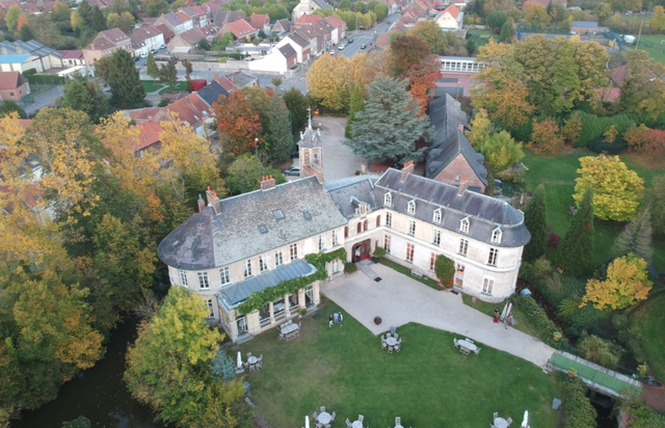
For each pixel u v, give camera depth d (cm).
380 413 5097
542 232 7031
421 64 10956
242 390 4794
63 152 5866
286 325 6109
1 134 5959
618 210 7931
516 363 5662
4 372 4803
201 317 4922
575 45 10994
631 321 6116
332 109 12756
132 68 13462
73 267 5641
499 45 11325
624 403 5009
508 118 10938
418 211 6831
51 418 5284
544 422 5016
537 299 6725
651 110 10575
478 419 5047
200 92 12150
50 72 17500
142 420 5278
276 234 6181
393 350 5812
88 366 5541
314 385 5409
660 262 7475
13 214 5728
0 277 5003
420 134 9431
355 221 7000
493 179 9112
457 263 6700
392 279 7038
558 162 10394
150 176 7100
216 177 7912
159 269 6900
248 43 19725
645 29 19612
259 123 9700
